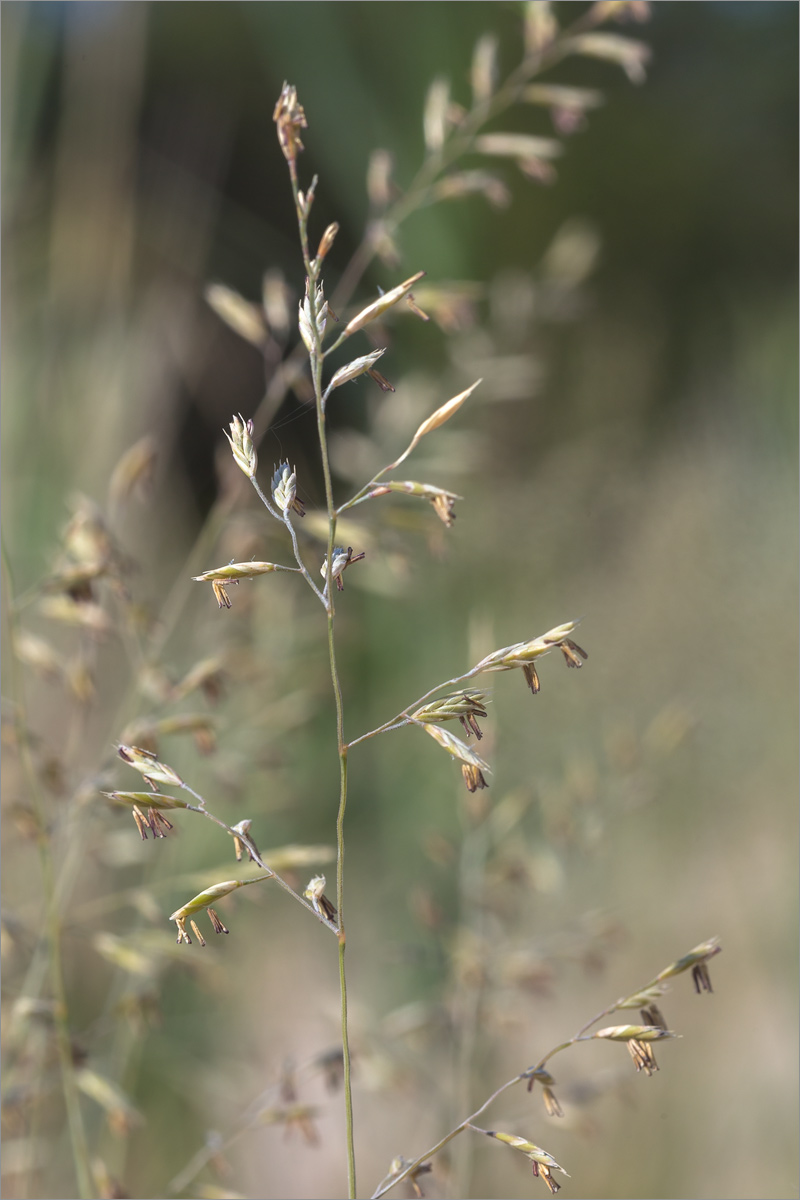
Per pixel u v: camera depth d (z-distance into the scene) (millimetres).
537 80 1887
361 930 890
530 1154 447
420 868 886
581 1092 540
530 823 771
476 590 1057
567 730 941
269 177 1775
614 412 1217
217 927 446
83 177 957
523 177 1889
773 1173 663
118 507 544
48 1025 522
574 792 647
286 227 1712
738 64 2158
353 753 1019
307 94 1283
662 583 958
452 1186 539
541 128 1941
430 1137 634
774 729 896
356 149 1288
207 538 561
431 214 1224
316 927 893
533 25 551
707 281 2084
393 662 1036
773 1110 703
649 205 2100
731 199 2129
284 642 729
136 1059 643
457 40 1347
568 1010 788
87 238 966
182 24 1790
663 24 2117
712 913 845
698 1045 764
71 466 917
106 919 716
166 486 1040
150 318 1072
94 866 706
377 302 446
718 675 919
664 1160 676
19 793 607
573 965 770
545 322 1208
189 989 751
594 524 1055
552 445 1162
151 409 1022
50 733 739
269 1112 505
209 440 1271
